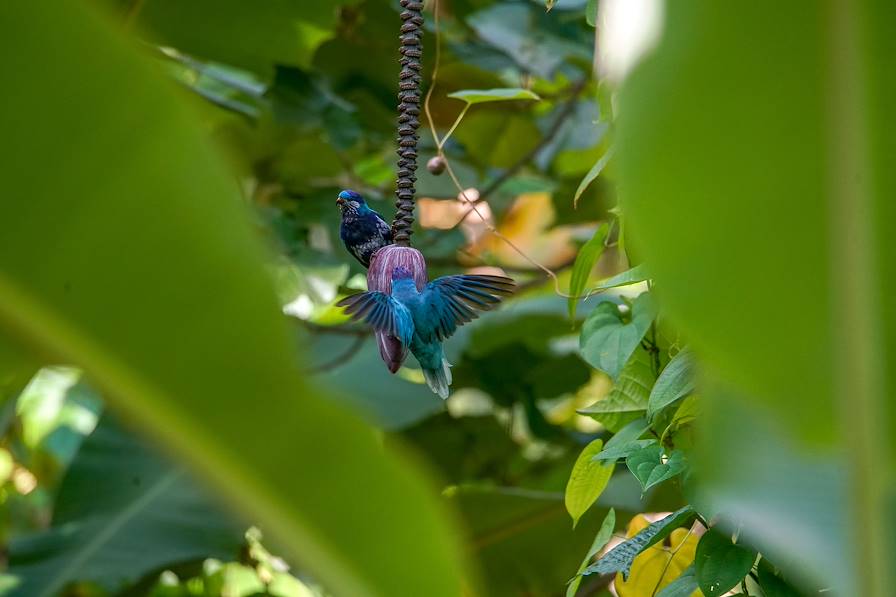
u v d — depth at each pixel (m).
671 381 6.00
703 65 2.89
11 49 3.10
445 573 3.48
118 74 3.17
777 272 3.00
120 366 3.32
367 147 14.06
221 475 3.42
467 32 13.52
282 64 12.45
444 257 13.55
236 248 3.29
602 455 6.44
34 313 3.27
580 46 13.08
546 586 11.34
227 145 13.08
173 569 10.17
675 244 2.97
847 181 3.01
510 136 13.88
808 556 3.06
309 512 3.44
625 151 2.93
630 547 6.08
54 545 8.64
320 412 3.38
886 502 3.05
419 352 6.47
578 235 15.06
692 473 6.03
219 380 3.34
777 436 3.16
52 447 14.55
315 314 14.42
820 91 2.97
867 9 2.98
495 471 13.82
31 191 3.21
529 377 13.91
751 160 2.96
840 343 3.03
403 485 3.45
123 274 3.27
